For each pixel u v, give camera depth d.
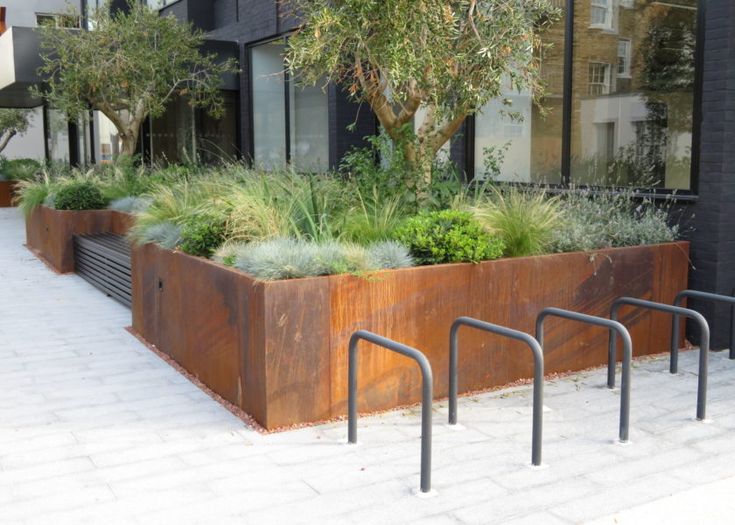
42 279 10.77
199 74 14.18
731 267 6.96
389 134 6.95
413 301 5.45
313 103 12.44
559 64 8.27
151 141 17.14
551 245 6.42
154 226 7.23
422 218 6.07
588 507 3.88
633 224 7.04
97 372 6.27
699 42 6.80
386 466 4.39
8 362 6.55
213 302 5.64
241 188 6.99
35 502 3.91
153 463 4.43
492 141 9.21
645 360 6.78
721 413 5.36
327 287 5.06
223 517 3.76
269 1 12.93
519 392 5.84
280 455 4.55
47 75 13.91
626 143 7.69
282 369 4.95
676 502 3.94
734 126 6.73
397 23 5.37
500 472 4.32
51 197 12.09
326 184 7.12
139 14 13.51
